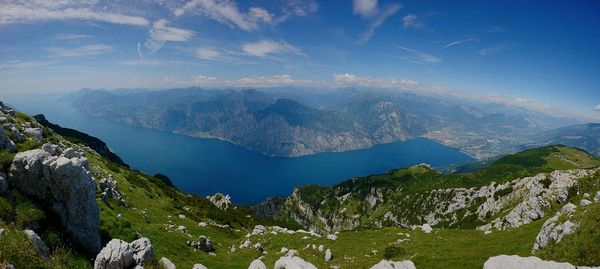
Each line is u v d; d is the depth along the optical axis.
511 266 23.98
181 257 42.44
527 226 55.34
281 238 61.56
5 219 24.44
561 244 35.62
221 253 56.47
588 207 38.09
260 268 29.39
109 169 88.00
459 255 44.84
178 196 109.25
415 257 45.50
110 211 45.84
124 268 26.27
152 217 62.94
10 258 20.28
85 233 29.98
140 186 90.56
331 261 48.53
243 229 97.81
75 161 30.44
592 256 30.66
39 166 28.94
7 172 28.67
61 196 29.02
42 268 21.94
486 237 54.12
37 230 26.47
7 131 38.12
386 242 57.16
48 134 65.50
